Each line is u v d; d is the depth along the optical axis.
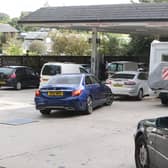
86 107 16.19
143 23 25.25
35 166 8.49
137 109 18.05
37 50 69.00
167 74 8.54
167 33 33.69
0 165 8.59
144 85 22.94
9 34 78.62
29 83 29.78
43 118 15.42
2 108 18.41
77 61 37.53
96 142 10.85
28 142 10.88
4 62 37.50
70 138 11.41
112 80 22.30
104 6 27.58
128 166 8.45
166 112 17.03
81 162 8.80
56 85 15.93
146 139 7.41
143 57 39.16
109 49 48.06
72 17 27.55
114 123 14.06
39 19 28.48
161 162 6.78
